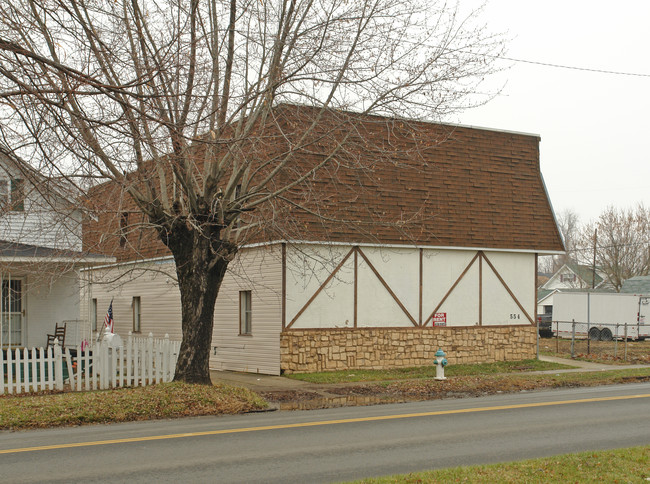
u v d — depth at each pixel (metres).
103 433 11.90
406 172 23.84
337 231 21.95
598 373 22.19
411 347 23.69
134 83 8.01
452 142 25.05
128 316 30.09
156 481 8.49
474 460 9.61
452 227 24.55
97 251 15.71
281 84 14.70
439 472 8.45
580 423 12.77
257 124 16.83
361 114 15.34
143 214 16.44
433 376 21.50
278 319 21.73
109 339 17.25
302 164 20.44
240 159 15.29
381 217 21.09
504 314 25.80
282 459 9.70
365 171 18.61
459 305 24.84
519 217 26.19
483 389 18.50
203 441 11.06
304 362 21.83
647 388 19.06
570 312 46.78
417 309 23.94
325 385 19.28
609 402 15.81
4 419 12.82
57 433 11.98
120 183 11.02
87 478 8.66
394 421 13.08
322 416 13.80
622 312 44.16
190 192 15.25
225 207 15.62
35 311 21.64
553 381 20.11
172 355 17.80
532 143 27.09
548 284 75.75
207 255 15.75
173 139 10.98
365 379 20.66
